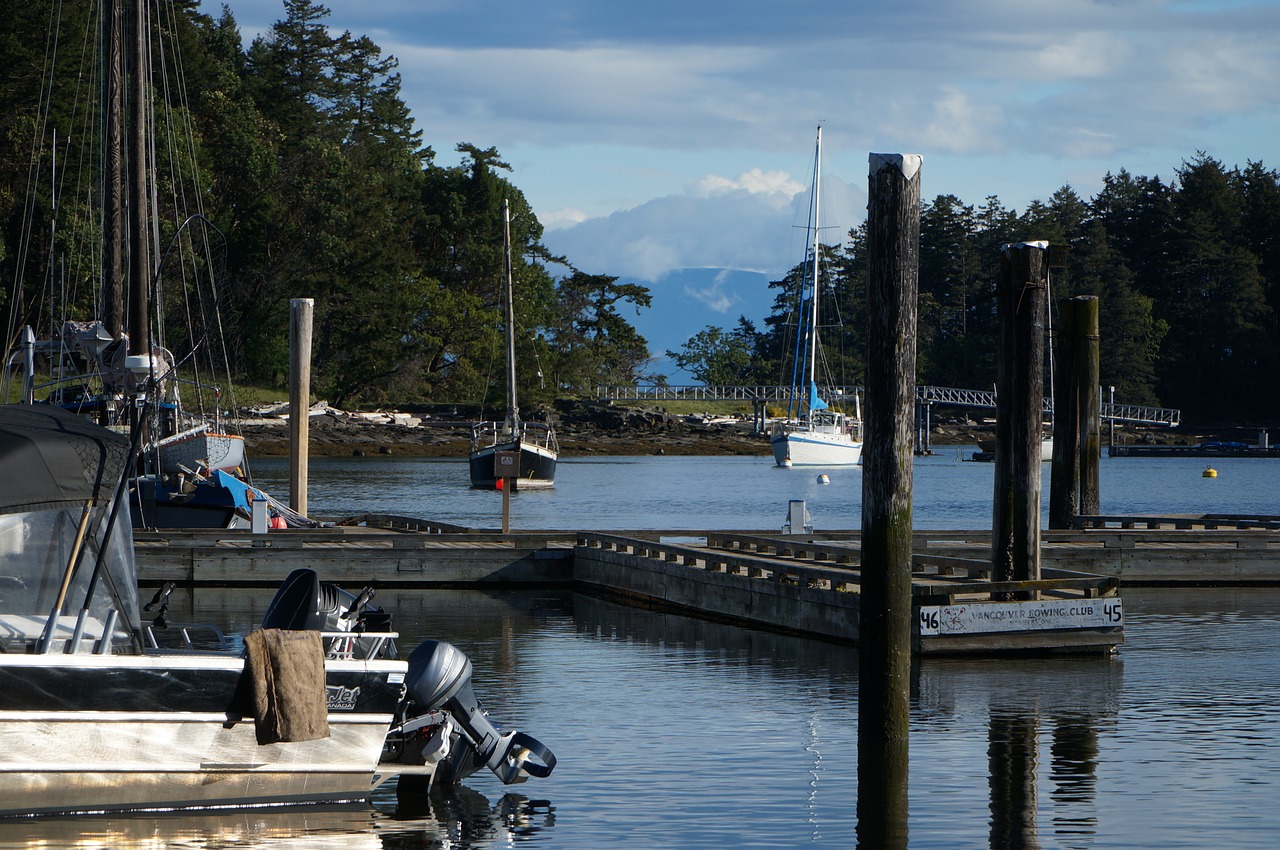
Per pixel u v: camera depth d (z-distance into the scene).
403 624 29.55
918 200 17.98
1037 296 25.56
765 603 29.06
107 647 14.83
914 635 25.03
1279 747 18.50
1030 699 21.50
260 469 107.50
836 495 86.44
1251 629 28.44
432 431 140.00
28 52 116.25
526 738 16.98
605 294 191.75
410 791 16.59
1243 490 94.81
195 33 150.00
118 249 49.72
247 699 14.98
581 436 155.75
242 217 138.75
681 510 69.69
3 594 14.73
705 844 14.66
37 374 59.62
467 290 163.75
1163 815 15.55
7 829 14.32
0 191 112.38
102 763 14.52
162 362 44.12
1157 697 21.64
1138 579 34.97
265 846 14.43
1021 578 25.89
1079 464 42.16
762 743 18.80
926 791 16.52
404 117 185.62
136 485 39.69
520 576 35.94
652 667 24.39
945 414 196.75
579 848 14.55
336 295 142.25
